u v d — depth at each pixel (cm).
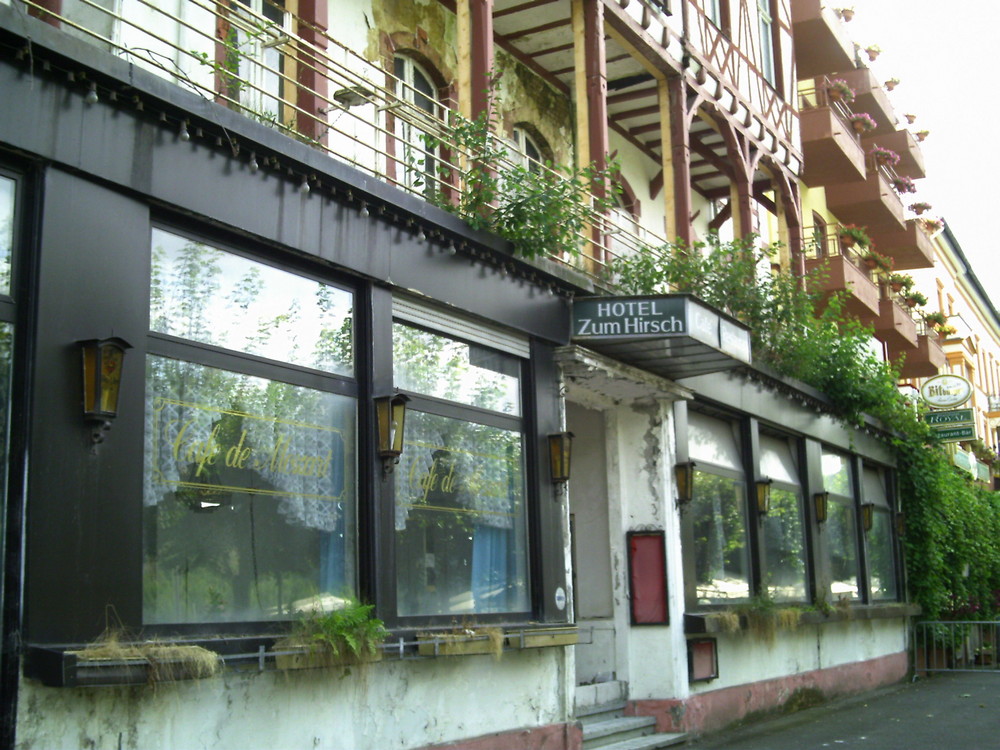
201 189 658
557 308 988
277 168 711
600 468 1182
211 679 622
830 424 1614
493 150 965
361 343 784
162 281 648
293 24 927
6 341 558
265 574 691
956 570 2045
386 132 814
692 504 1211
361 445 774
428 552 828
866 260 2273
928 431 1959
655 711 1105
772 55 1673
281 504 711
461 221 862
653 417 1165
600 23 1156
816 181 2200
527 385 959
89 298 589
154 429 632
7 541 541
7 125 556
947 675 1923
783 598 1398
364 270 777
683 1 1346
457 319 878
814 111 2028
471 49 999
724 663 1220
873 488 1847
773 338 1402
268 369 710
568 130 1394
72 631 555
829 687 1491
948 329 2678
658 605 1128
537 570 927
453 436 871
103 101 606
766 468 1424
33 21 564
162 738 591
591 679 1140
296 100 909
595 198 998
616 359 1059
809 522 1502
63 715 544
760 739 1131
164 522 630
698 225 1720
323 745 691
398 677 756
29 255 569
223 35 874
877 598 1767
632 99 1427
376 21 1063
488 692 843
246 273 704
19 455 549
